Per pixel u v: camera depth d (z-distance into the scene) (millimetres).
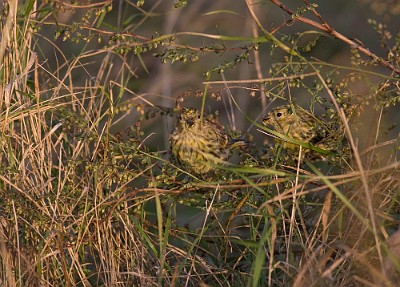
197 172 12180
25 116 11688
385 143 10805
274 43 10781
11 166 11164
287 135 11094
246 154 11531
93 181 11469
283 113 11836
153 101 16188
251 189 11031
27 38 12023
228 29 19109
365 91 11945
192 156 12102
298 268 10039
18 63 11766
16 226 10750
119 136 11945
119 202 10914
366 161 11078
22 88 11977
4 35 11344
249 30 18766
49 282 10984
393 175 10703
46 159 11641
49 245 10984
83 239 11023
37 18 12898
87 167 11180
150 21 18375
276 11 19562
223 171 11414
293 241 10766
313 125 11695
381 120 11617
